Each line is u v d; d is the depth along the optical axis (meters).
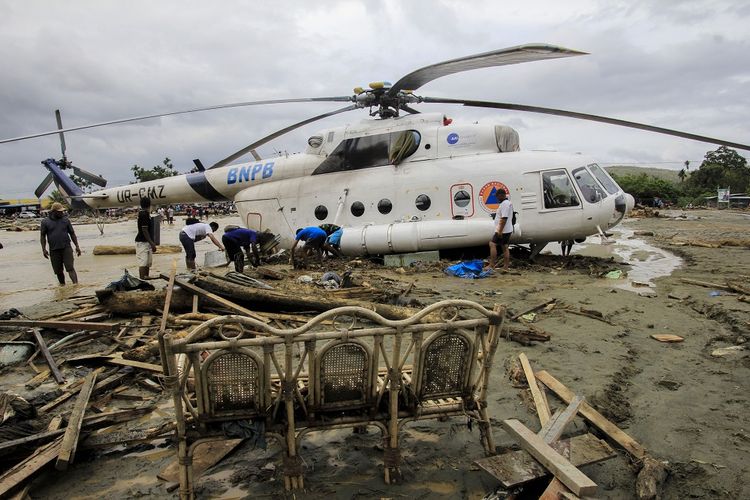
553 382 4.77
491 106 12.04
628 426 4.10
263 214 14.63
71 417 4.06
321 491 3.34
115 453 3.87
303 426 3.37
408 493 3.30
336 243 12.62
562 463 3.20
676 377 5.06
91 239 28.03
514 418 4.24
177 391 3.06
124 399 4.88
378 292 8.19
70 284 11.71
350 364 3.33
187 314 7.21
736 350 5.69
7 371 5.69
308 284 9.16
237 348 3.09
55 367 5.49
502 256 12.74
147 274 11.22
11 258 18.91
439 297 8.30
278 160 14.79
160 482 3.49
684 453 3.68
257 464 3.68
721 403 4.44
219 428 3.28
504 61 9.48
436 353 3.47
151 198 16.83
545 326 6.73
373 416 3.46
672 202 69.62
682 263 13.19
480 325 3.47
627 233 24.06
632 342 6.11
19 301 9.74
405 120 13.17
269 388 3.24
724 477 3.36
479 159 12.41
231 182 15.41
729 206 62.62
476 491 3.32
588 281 10.12
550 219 11.84
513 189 12.02
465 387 3.61
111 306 7.62
